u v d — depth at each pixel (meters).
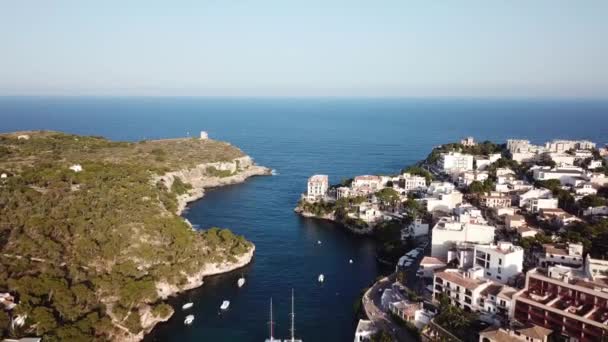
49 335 113.12
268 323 143.12
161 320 142.12
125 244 165.50
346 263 192.38
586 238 173.88
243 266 186.00
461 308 132.12
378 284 162.38
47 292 131.12
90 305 133.88
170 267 164.25
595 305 114.75
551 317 115.38
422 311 131.25
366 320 136.62
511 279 142.00
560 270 131.00
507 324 122.44
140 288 145.75
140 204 196.62
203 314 148.00
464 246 167.38
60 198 186.25
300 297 160.62
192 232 191.62
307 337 135.88
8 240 152.12
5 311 119.31
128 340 130.38
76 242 158.38
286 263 191.00
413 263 178.38
